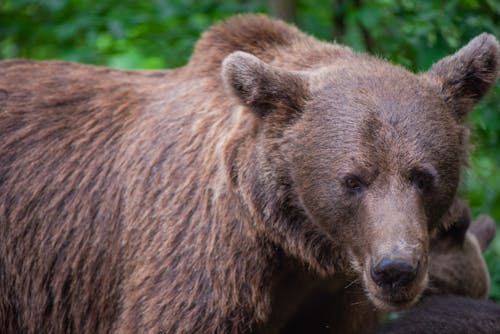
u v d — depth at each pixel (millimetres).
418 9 14727
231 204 9828
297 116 9531
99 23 16891
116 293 10797
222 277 9867
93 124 11344
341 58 10250
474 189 16156
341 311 10867
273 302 10172
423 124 9078
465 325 9883
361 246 9000
